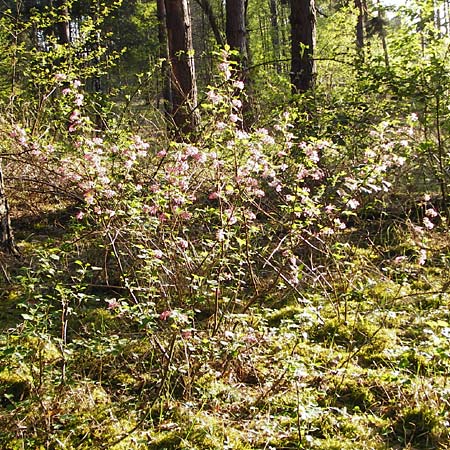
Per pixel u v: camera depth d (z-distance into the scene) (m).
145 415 3.32
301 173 4.43
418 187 7.16
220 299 4.68
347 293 4.70
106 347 3.52
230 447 3.04
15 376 3.57
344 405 3.51
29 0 17.27
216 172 4.10
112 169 4.20
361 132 6.23
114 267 5.10
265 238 5.58
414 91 6.41
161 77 8.91
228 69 4.13
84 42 9.85
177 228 4.52
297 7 7.64
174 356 3.74
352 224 6.73
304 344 4.16
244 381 3.74
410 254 5.94
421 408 3.35
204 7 12.95
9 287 4.91
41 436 3.04
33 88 9.09
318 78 8.73
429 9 6.51
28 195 7.02
